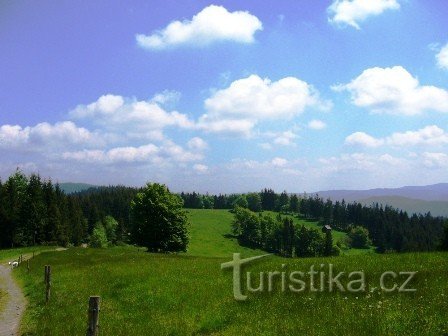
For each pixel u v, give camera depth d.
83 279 30.09
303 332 12.47
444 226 70.50
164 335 14.55
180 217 82.56
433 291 15.34
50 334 15.55
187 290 21.34
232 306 17.12
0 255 83.38
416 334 11.00
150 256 53.81
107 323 16.78
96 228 164.00
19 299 25.69
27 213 115.94
